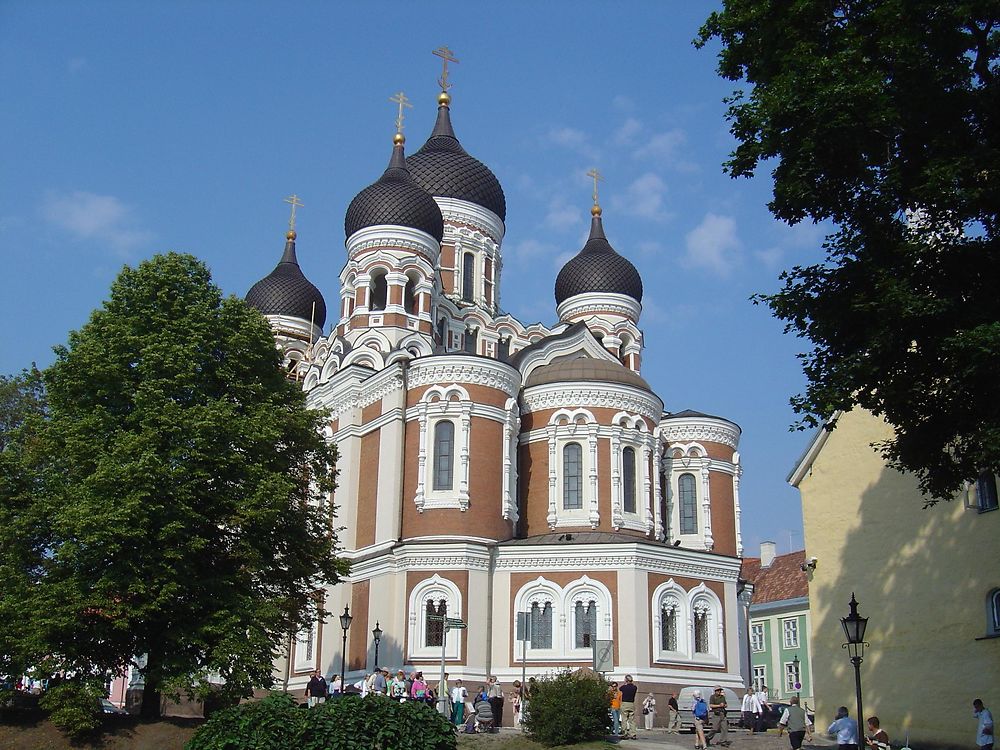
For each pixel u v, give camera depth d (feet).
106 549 110.73
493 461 181.06
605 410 189.57
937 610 115.65
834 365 83.35
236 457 119.03
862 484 126.72
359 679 172.86
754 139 86.94
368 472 189.16
